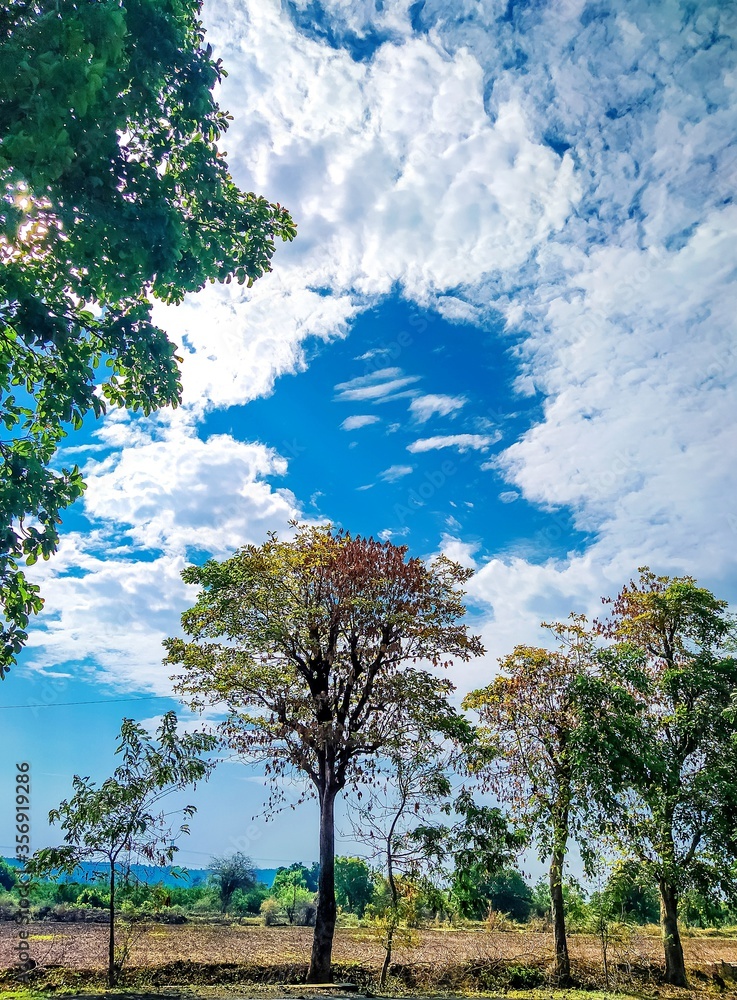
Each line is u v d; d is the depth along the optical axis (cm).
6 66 988
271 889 4606
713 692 2428
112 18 1040
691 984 2288
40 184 1036
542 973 2223
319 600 2361
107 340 1537
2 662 1395
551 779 2386
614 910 2292
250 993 1728
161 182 1317
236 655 2264
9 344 1463
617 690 2341
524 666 2486
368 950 2609
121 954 2045
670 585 2630
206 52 1367
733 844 2217
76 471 1430
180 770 1791
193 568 2300
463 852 2186
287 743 2256
